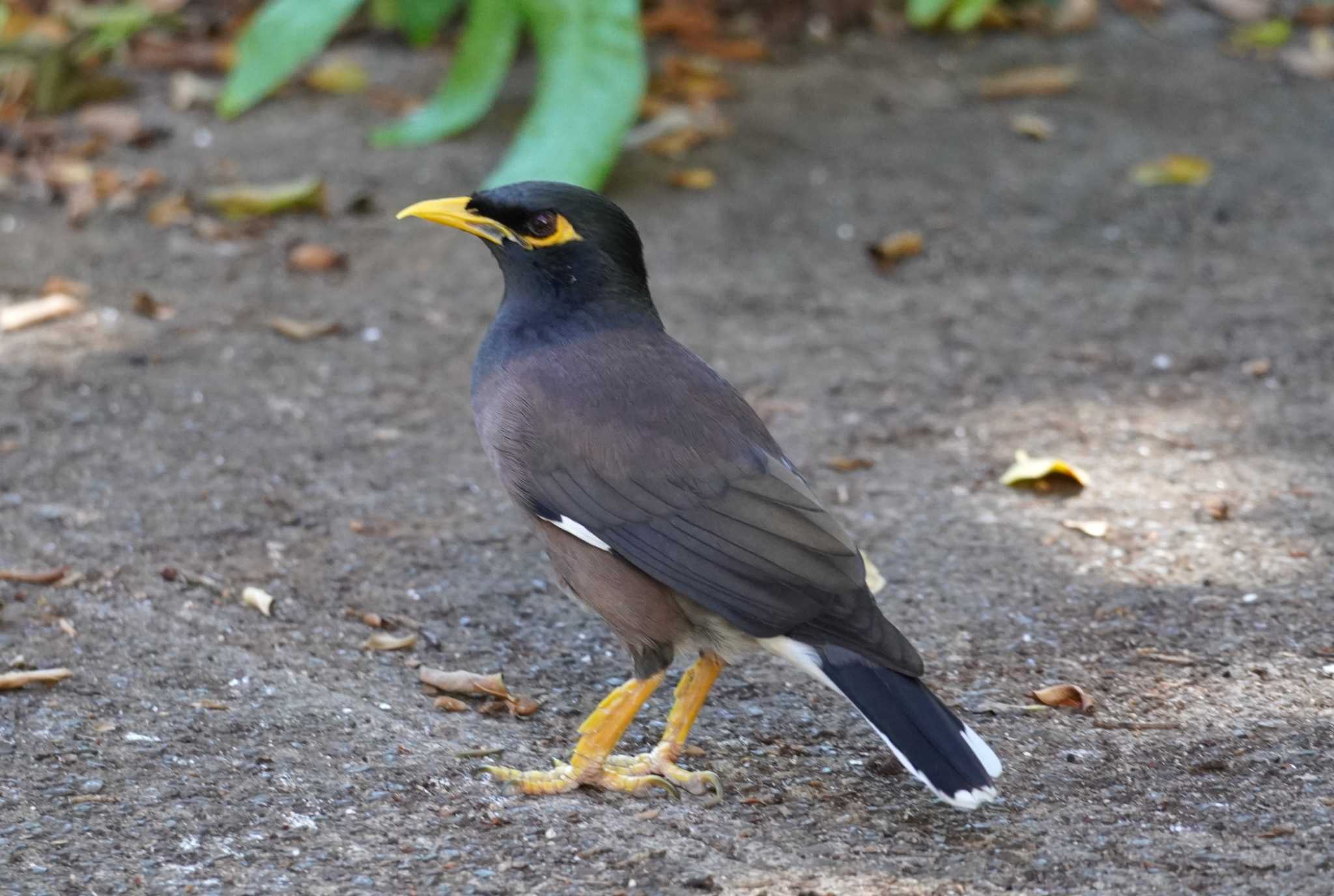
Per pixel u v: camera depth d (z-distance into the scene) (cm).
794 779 748
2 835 677
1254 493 1043
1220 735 771
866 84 1822
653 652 743
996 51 1931
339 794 720
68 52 1677
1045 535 998
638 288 808
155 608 899
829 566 707
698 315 1330
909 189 1577
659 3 1945
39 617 880
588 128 1442
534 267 792
